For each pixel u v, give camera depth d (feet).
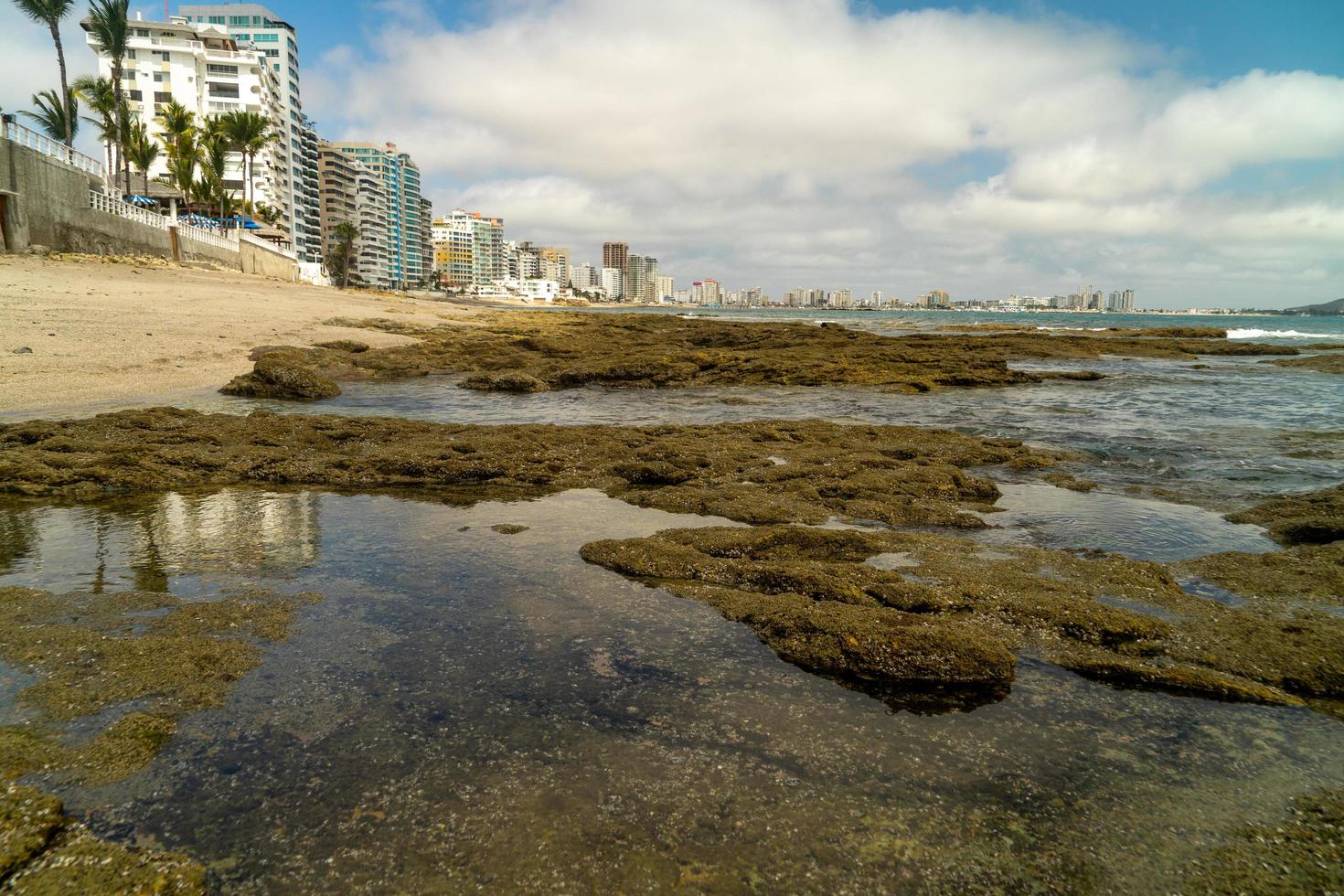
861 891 10.08
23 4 156.15
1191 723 14.58
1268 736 14.15
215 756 12.83
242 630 17.89
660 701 14.98
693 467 38.22
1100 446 45.75
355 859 10.50
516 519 29.19
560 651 17.17
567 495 33.78
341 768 12.55
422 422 46.68
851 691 15.67
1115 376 92.68
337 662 16.39
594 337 123.13
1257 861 10.68
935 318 443.73
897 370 88.12
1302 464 40.47
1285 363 106.42
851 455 39.81
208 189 221.66
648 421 56.44
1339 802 12.07
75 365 61.62
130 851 10.55
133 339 73.00
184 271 141.90
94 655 16.22
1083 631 18.30
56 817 11.10
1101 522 29.43
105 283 104.63
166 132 216.54
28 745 12.87
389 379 82.17
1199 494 34.24
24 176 110.73
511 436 42.96
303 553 24.38
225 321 91.71
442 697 14.97
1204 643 17.75
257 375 62.23
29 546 24.77
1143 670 16.26
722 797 11.95
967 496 33.50
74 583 21.04
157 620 18.39
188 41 347.36
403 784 12.14
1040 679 16.30
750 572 22.18
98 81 196.54
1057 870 10.50
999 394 76.23
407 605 19.80
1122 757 13.38
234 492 33.63
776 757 13.12
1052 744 13.75
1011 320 412.98
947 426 54.44
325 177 518.78
